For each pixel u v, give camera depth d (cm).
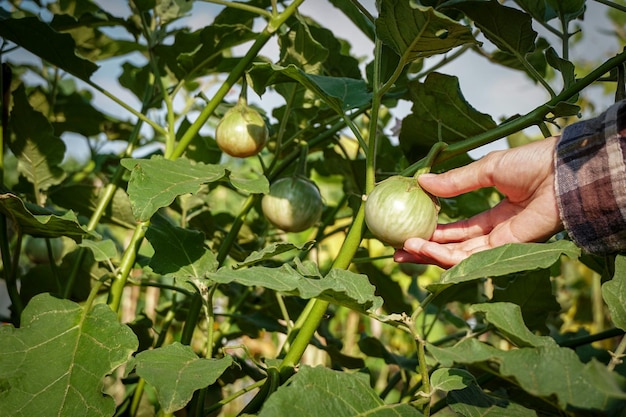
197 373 86
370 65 159
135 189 98
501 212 117
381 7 99
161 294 244
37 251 188
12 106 143
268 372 100
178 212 170
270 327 157
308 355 249
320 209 154
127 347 101
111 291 121
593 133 97
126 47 185
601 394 69
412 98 133
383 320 86
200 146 170
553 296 137
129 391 172
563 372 71
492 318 79
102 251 123
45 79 196
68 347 100
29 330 101
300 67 147
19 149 148
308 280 87
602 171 95
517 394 115
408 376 165
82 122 188
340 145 164
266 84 128
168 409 79
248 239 181
